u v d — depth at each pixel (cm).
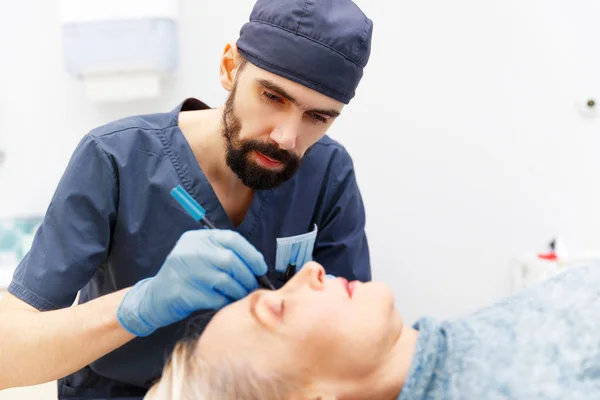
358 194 153
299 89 113
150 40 196
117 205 129
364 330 98
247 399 98
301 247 134
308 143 123
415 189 217
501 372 96
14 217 218
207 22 211
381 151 215
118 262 133
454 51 211
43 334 107
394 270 221
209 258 103
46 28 211
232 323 102
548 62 211
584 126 213
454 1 208
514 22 209
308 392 98
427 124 214
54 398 167
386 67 211
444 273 221
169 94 214
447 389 98
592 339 94
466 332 104
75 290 123
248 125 117
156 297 103
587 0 208
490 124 213
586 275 106
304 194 144
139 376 137
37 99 215
